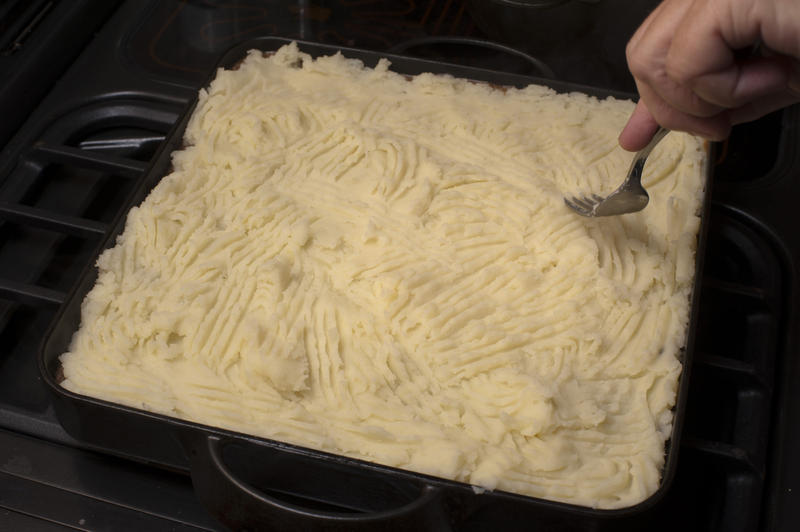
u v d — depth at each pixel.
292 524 1.02
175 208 1.34
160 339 1.20
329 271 1.29
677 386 1.17
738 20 0.89
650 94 1.08
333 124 1.46
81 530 1.16
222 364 1.19
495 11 1.82
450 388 1.17
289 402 1.15
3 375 1.37
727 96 0.97
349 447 1.12
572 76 1.72
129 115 1.65
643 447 1.11
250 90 1.52
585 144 1.44
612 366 1.19
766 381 1.26
